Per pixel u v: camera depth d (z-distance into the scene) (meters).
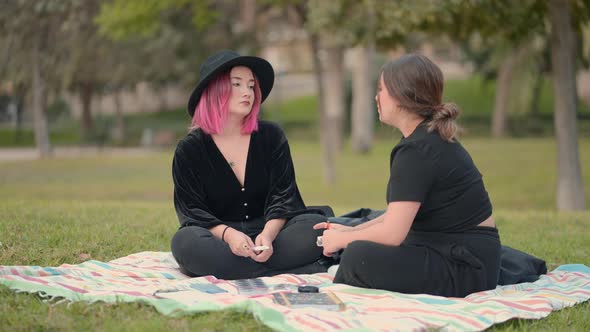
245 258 4.16
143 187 17.52
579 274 4.31
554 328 3.34
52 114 41.94
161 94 45.56
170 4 14.47
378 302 3.42
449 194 3.58
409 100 3.60
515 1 10.45
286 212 4.29
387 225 3.56
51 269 3.91
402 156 3.55
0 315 3.20
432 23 11.10
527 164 21.39
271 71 4.35
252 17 20.88
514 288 3.94
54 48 17.47
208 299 3.36
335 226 4.01
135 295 3.48
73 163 24.03
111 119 43.84
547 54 12.31
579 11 11.16
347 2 11.70
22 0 15.38
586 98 39.56
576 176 11.60
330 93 25.23
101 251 4.90
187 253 4.11
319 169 21.86
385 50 12.32
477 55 35.78
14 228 5.45
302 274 4.26
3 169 21.88
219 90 4.21
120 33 14.76
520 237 6.18
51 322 3.11
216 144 4.33
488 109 41.97
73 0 15.12
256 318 3.13
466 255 3.63
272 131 4.44
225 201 4.38
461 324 3.14
